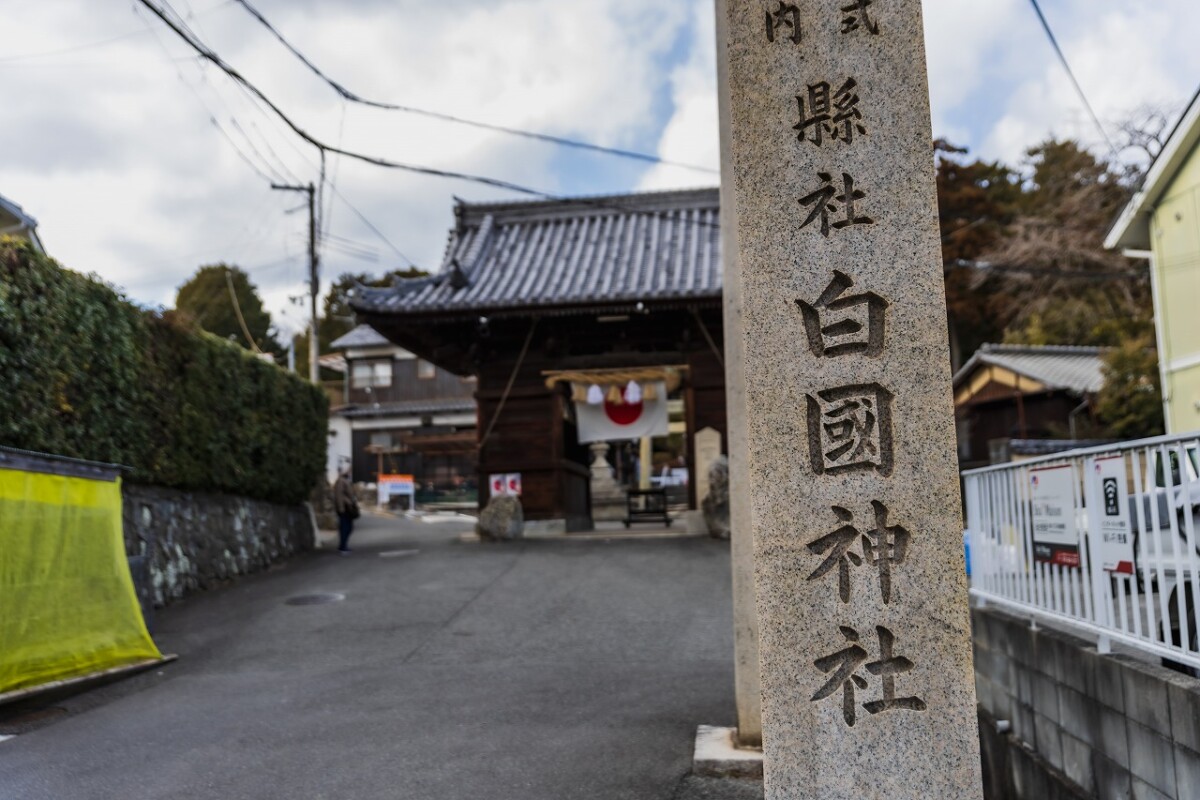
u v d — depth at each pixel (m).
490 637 10.19
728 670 8.37
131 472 11.60
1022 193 35.97
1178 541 3.95
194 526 13.62
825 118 3.58
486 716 6.88
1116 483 4.54
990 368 29.83
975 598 7.14
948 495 3.36
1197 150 16.30
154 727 6.64
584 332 19.11
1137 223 18.27
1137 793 4.27
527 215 22.55
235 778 5.46
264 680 8.36
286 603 12.37
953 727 3.27
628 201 21.92
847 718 3.32
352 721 6.80
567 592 12.56
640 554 15.52
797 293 3.54
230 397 14.90
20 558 7.14
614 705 7.16
